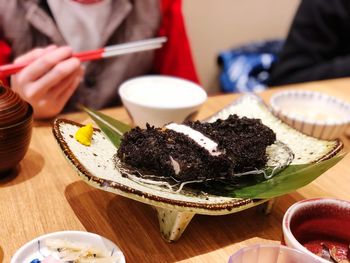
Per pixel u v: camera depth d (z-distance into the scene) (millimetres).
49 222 316
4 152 335
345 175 404
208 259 294
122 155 322
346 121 438
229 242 312
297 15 833
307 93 510
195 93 458
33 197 342
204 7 985
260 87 956
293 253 254
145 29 628
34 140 424
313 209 292
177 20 659
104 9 592
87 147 331
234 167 319
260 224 333
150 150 306
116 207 339
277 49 1054
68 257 272
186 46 676
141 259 289
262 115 425
